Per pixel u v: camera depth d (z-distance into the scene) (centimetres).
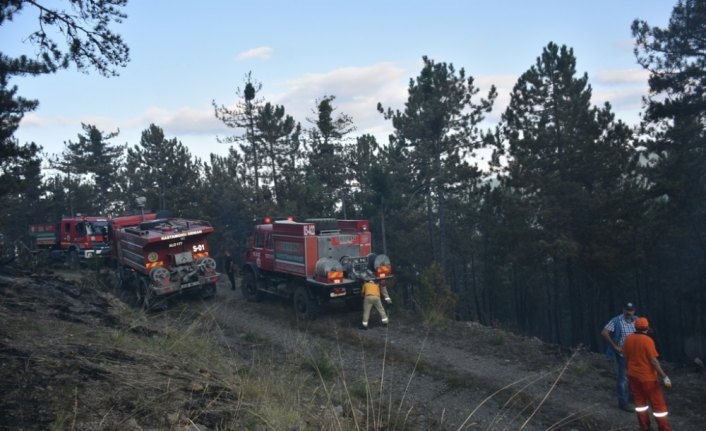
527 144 2278
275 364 906
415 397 800
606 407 753
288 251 1448
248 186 3703
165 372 575
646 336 654
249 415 504
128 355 619
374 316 1384
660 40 2144
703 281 2439
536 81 2320
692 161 2203
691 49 2081
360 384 828
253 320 1395
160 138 4175
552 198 2258
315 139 3516
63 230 2430
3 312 718
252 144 3578
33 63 891
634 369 654
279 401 582
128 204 4781
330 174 3531
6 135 1115
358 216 3341
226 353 911
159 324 990
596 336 3148
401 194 3173
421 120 2952
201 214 3869
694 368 880
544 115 2395
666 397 775
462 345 1089
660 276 2752
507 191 2395
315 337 1195
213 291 1667
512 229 2348
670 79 2130
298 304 1398
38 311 796
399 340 1143
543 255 2325
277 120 3506
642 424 656
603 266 2175
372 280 1292
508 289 4197
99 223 2361
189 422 448
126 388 493
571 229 2284
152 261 1530
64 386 461
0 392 419
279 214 3172
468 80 2973
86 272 1630
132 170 4778
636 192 2117
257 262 1630
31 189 4116
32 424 380
